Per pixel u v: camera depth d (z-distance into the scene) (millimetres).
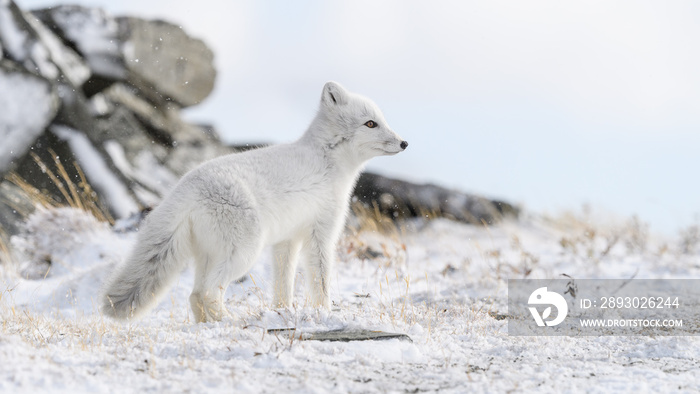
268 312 12406
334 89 14422
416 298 16969
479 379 9383
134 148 35219
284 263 14234
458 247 27156
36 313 14531
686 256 23453
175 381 8773
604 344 12430
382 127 14773
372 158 15211
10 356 9203
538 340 12617
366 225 26219
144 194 30812
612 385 9062
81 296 16812
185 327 12109
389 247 24375
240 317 12516
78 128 29547
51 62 29531
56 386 8328
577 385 9102
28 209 25094
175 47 39062
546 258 23094
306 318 12258
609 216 32031
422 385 8992
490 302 16672
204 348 10320
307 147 14156
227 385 8641
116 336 11398
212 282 12195
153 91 39031
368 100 14984
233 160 12852
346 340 11109
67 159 28344
